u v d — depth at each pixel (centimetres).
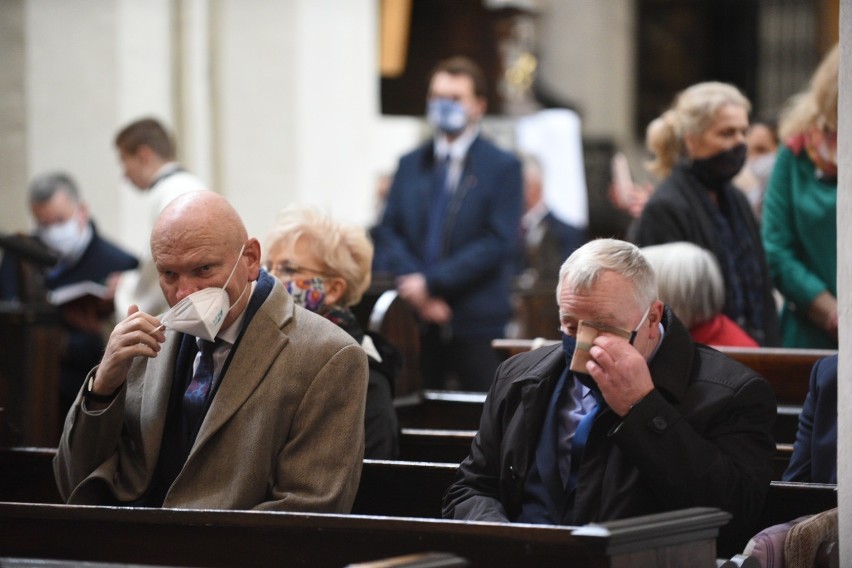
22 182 3456
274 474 1272
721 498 1161
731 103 1845
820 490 1254
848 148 1217
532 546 1051
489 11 4541
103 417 1292
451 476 1353
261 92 3756
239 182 3738
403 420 1884
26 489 1497
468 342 2703
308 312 1334
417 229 2761
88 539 1194
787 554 1181
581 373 1197
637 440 1155
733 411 1208
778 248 1948
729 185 1898
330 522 1114
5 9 3431
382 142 4694
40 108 3469
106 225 3522
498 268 2722
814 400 1391
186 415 1310
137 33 3569
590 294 1182
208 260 1249
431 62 4475
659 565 1065
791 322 1983
